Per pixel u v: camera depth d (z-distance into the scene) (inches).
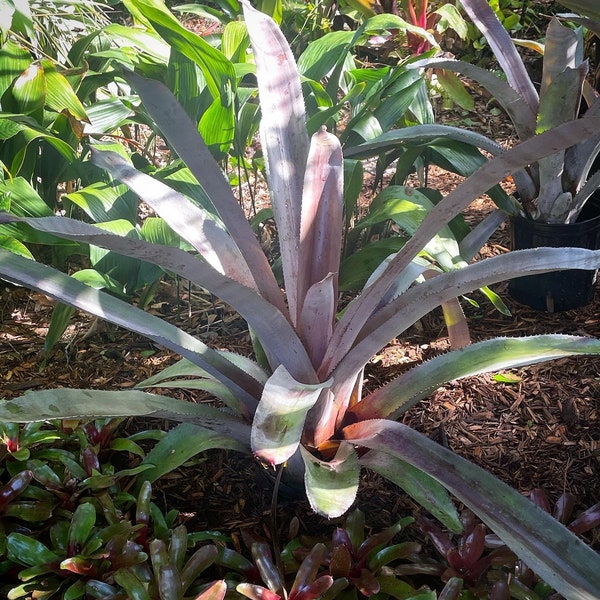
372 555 56.7
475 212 111.0
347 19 158.7
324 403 55.2
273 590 52.7
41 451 65.6
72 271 94.3
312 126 83.0
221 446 59.7
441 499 51.0
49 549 60.4
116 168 57.9
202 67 79.4
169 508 64.6
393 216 74.3
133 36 93.0
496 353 56.9
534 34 160.9
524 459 69.3
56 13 94.4
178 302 88.8
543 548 46.1
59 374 79.7
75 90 89.4
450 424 73.5
